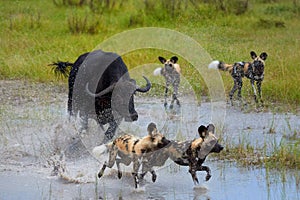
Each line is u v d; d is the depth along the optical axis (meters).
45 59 41.78
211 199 19.52
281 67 37.59
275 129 28.00
